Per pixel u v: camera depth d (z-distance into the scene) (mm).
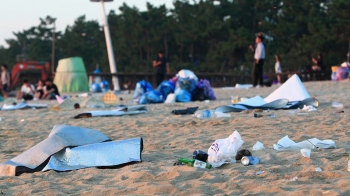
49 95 24422
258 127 9516
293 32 63250
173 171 6035
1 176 6590
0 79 32688
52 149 6922
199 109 14008
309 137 8047
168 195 5207
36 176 6434
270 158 6531
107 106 16969
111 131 10391
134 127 10672
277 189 5059
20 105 17609
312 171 5660
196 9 79438
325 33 57312
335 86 22297
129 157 6789
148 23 80812
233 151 6457
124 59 85812
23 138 10047
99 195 5383
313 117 10398
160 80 26250
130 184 5734
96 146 6930
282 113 11578
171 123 10680
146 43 80875
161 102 17547
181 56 82188
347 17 56969
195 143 8172
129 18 83750
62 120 12773
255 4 74875
